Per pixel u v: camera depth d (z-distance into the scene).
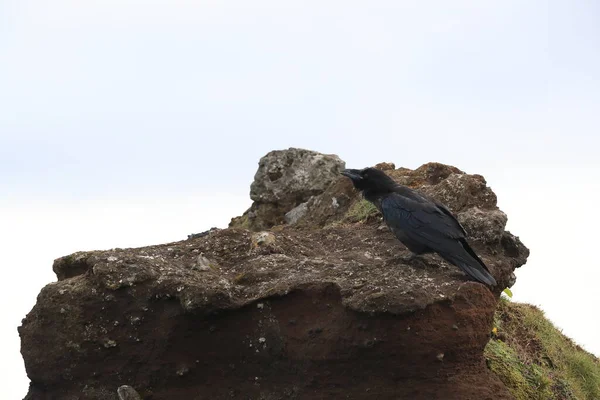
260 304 12.05
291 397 12.04
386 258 13.88
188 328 12.10
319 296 11.92
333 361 11.72
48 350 12.49
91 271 12.51
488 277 12.16
